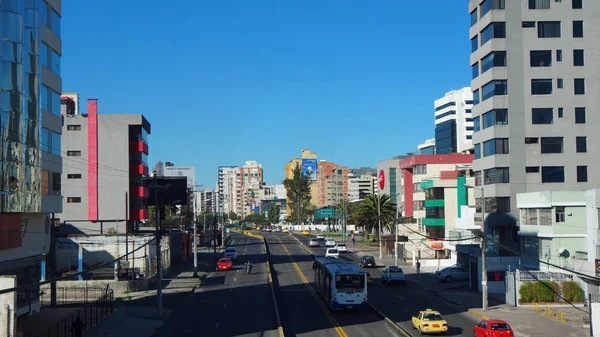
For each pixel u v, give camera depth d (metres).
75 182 78.94
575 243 46.12
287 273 67.94
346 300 40.03
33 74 39.88
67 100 81.88
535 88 60.12
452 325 35.59
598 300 38.16
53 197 43.84
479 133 63.25
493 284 51.41
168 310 42.19
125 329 35.03
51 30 45.38
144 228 102.56
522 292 43.34
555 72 60.09
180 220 104.88
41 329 32.16
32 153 39.59
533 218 49.75
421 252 80.44
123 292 51.75
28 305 39.38
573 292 43.12
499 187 58.94
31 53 39.62
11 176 36.94
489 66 61.28
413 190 94.12
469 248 58.69
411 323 36.16
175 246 81.69
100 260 60.19
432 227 81.19
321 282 47.47
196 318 39.09
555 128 59.59
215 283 59.44
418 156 91.38
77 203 78.75
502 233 58.38
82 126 79.81
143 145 83.62
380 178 119.50
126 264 60.16
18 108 37.84
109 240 60.38
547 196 47.06
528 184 59.06
